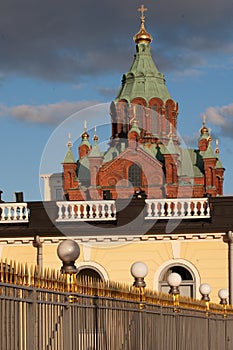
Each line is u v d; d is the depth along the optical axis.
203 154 133.50
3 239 36.56
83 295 14.36
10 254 36.66
